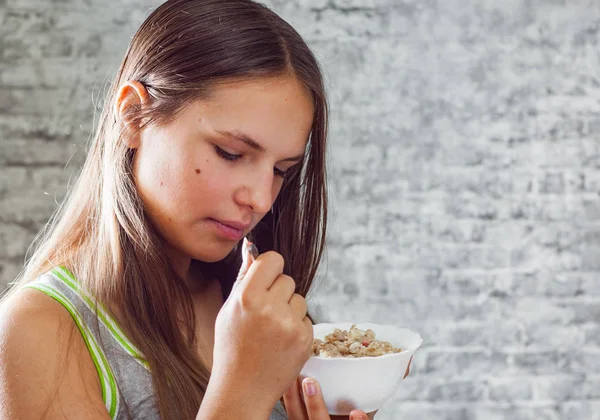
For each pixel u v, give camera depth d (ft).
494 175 8.29
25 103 7.93
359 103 8.17
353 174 8.23
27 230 7.97
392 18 8.14
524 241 8.33
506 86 8.24
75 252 3.18
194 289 3.70
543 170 8.30
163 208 3.02
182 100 2.94
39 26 7.91
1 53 7.89
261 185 3.01
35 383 2.65
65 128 7.97
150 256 3.09
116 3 7.97
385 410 8.32
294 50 3.13
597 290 8.37
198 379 3.16
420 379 8.31
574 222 8.35
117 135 3.10
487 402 8.35
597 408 8.37
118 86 3.29
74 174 7.99
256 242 3.89
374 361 2.75
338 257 8.25
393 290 8.29
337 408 2.87
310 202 3.75
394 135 8.21
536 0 8.20
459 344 8.33
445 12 8.17
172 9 3.18
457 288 8.32
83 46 7.95
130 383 2.98
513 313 8.36
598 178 8.32
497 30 8.19
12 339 2.72
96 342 2.94
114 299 3.06
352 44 8.14
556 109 8.28
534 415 8.36
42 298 2.89
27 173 7.96
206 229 3.04
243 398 2.58
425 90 8.20
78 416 2.68
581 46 8.23
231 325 2.60
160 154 2.98
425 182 8.26
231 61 2.93
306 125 3.17
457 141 8.25
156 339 3.07
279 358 2.59
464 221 8.30
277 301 2.61
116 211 3.08
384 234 8.27
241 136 2.93
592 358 8.38
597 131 8.30
